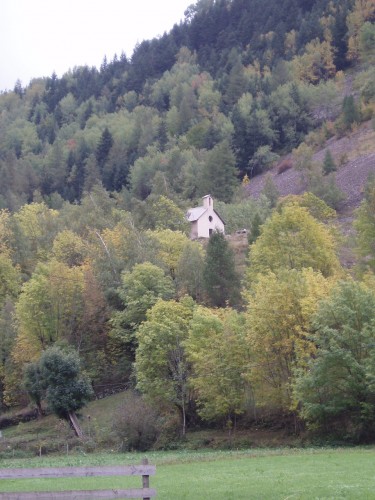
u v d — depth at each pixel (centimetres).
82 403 6200
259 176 18812
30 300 7519
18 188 18625
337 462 3319
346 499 2070
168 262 8912
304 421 5209
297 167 16338
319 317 4769
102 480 3052
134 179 17812
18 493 1786
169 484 2675
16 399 7712
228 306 6825
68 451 5391
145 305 7288
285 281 5194
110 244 8944
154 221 11469
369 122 18300
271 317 5097
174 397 5822
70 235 10338
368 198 7450
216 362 5431
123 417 5450
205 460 3900
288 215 7062
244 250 10262
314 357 5062
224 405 5331
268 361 5169
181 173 17025
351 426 4788
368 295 4800
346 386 4562
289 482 2502
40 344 7512
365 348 4638
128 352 7625
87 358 7538
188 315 6344
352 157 15938
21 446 5706
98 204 12756
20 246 10531
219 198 15562
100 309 7738
